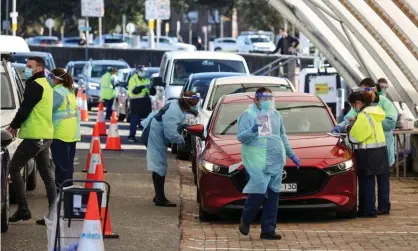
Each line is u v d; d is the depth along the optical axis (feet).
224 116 121.29
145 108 211.00
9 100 123.13
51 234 77.05
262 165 97.66
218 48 576.61
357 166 115.34
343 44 163.32
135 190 136.15
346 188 110.11
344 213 113.29
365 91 115.96
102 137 225.76
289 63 304.91
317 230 106.01
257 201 98.53
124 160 174.09
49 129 107.24
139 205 122.83
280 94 124.77
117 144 192.85
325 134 117.08
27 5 640.58
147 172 156.76
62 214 77.10
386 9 138.72
